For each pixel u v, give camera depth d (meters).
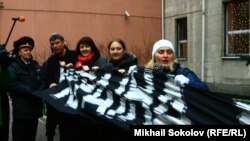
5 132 5.54
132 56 5.20
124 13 18.73
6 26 16.30
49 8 17.16
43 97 5.37
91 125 4.66
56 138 7.23
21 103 5.68
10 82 5.45
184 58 17.11
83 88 5.16
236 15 14.45
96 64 5.44
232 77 14.41
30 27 16.78
